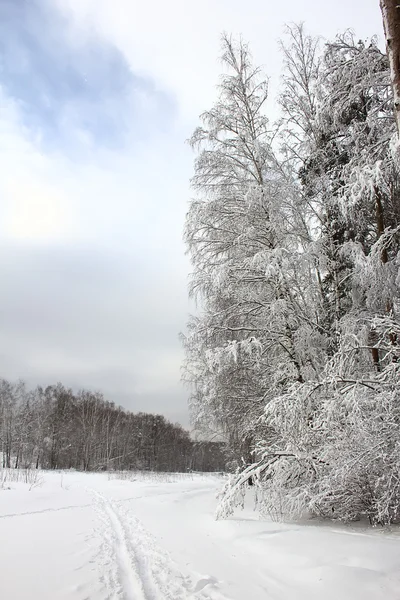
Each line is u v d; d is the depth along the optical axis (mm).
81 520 7836
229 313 9508
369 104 7512
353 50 7547
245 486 7207
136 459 59625
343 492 6199
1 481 17703
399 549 4145
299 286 8812
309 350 8172
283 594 3420
